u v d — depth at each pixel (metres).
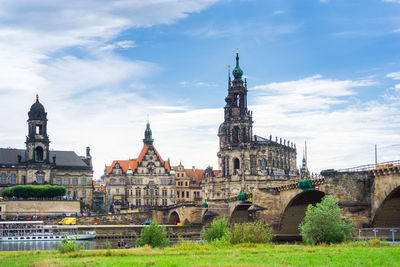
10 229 169.38
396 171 100.19
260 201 149.62
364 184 110.19
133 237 182.88
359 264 62.38
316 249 79.06
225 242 92.38
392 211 106.75
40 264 68.31
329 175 113.06
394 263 62.59
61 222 196.50
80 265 66.62
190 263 66.06
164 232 107.00
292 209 144.88
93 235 174.00
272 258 69.00
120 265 65.81
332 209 93.31
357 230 108.44
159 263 66.81
